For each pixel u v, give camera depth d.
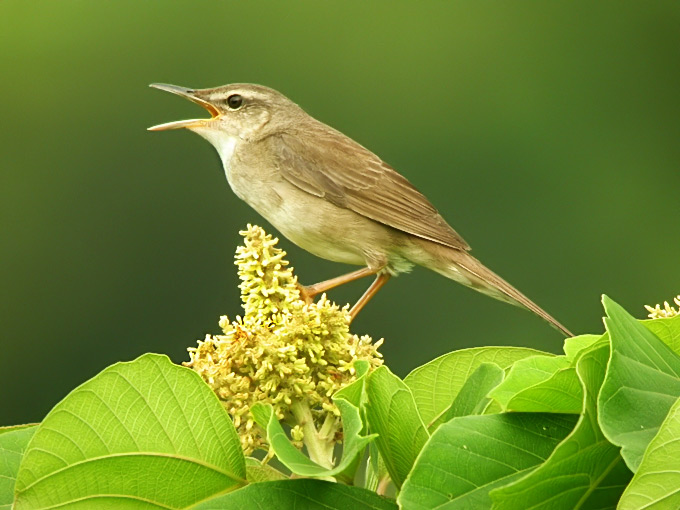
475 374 5.73
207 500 5.08
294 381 5.86
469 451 4.81
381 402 5.41
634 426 4.54
